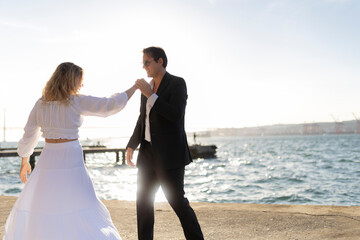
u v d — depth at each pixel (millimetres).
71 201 2236
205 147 47562
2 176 25719
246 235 3406
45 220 2180
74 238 2188
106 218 2371
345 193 16203
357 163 34594
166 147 2637
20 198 2301
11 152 25000
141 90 2525
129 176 26062
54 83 2293
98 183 21297
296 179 22328
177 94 2645
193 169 32250
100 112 2354
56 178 2254
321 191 16953
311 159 42094
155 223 3910
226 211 4316
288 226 3650
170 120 2555
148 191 2799
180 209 2678
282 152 62750
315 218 3904
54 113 2307
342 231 3426
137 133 2896
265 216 4047
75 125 2354
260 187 19016
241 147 99500
